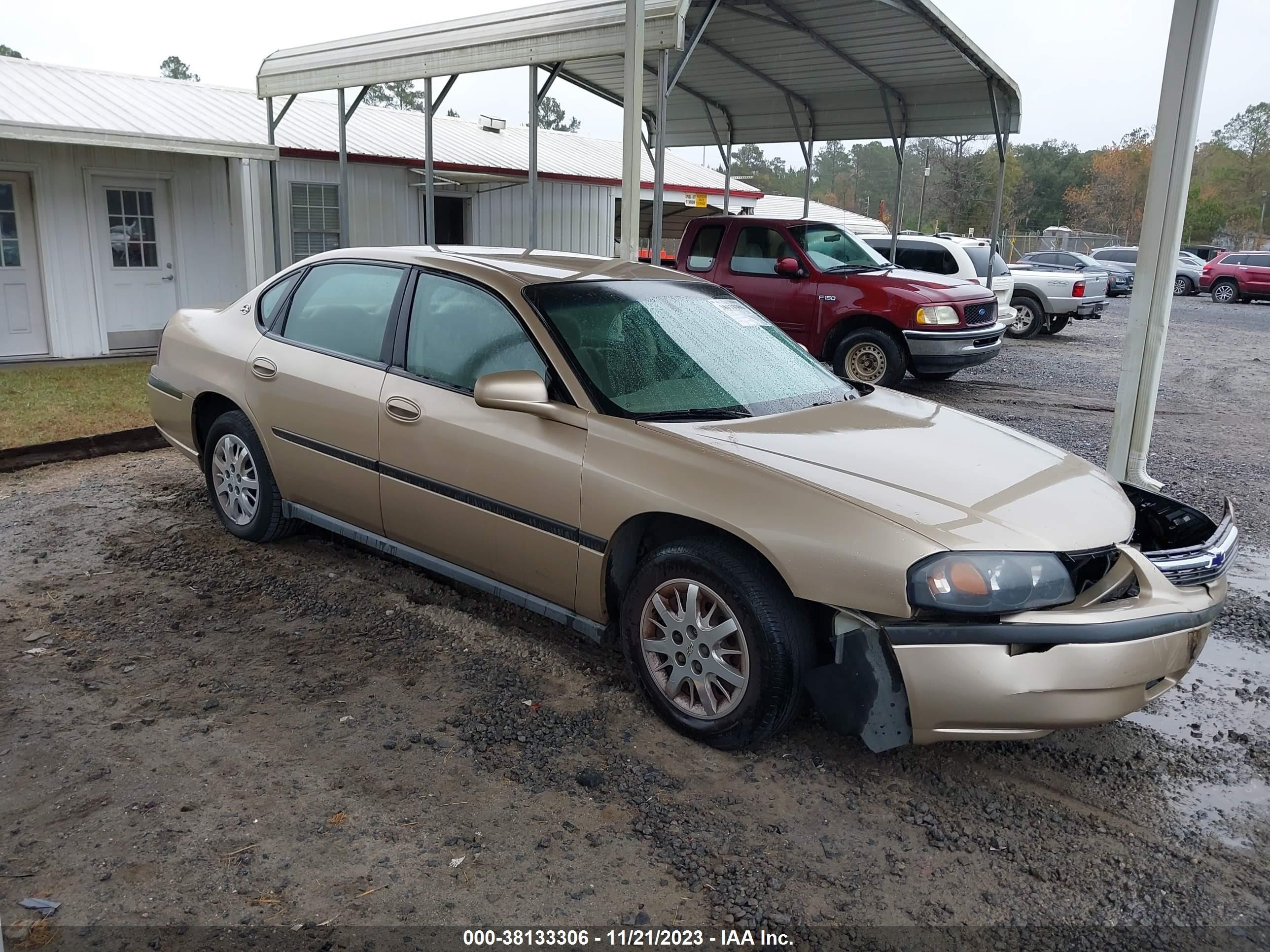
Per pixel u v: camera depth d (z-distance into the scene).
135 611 4.30
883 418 3.94
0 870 2.57
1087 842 2.93
